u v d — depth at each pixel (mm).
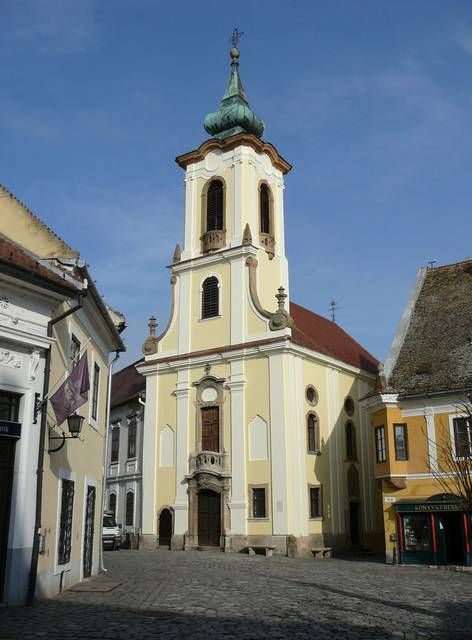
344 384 42969
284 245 44688
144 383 48750
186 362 41000
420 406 31031
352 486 41094
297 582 21125
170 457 40469
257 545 35594
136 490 45812
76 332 18672
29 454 14711
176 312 42906
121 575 22031
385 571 26047
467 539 27281
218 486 37500
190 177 44938
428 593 18609
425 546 28891
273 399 37031
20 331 14742
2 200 17531
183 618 13133
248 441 37500
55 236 17562
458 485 23688
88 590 17109
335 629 12398
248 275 40250
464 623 13469
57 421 15023
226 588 18781
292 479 35969
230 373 39094
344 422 42000
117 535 39062
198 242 43406
